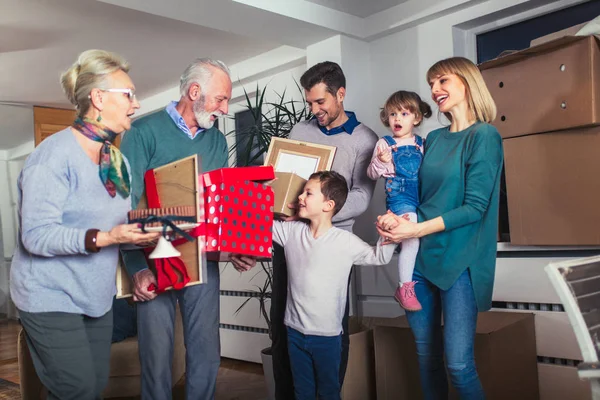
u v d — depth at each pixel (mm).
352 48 3625
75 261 1539
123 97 1608
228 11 3127
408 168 1969
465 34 3355
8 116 6281
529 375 2484
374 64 3691
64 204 1534
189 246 1761
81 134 1584
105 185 1593
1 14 3486
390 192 1979
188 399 2006
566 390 2484
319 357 1995
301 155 2189
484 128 1765
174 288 1770
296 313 2035
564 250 2529
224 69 2004
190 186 1748
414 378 2338
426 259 1834
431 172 1861
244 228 1811
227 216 1762
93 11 3486
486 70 2535
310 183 2027
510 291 2660
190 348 2021
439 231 1804
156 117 1990
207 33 3914
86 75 1585
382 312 3330
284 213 2113
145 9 3084
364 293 3408
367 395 2572
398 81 3562
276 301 2291
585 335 1150
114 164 1621
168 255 1546
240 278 3898
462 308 1753
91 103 1599
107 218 1619
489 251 1764
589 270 1264
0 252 7910
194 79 1953
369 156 2270
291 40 3639
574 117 2213
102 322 1667
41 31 3803
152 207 1847
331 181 2018
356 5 3406
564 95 2246
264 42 4133
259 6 3082
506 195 2674
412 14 3354
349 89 3590
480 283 1758
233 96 4902
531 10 3049
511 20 3139
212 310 2043
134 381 2918
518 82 2416
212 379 2023
